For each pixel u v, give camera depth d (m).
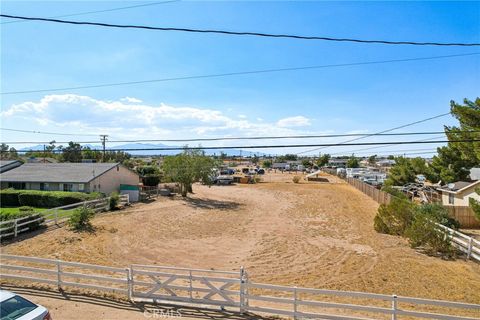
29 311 8.07
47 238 21.31
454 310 12.09
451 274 15.88
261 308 10.60
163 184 53.69
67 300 11.74
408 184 52.03
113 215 29.91
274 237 24.05
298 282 14.97
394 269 16.67
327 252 20.03
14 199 35.06
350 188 62.19
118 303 11.48
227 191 56.28
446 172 38.31
